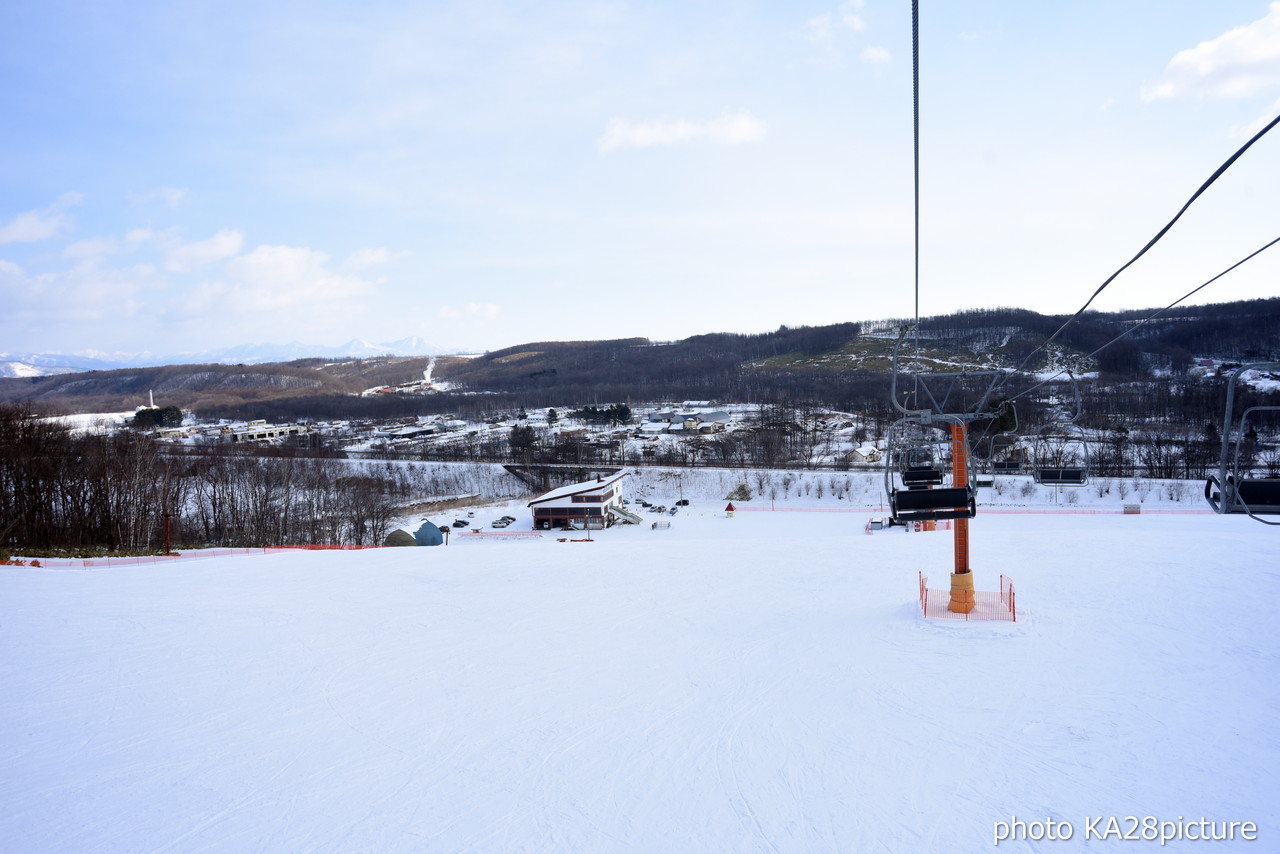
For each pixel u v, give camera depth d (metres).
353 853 9.22
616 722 12.93
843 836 9.40
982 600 19.78
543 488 73.38
